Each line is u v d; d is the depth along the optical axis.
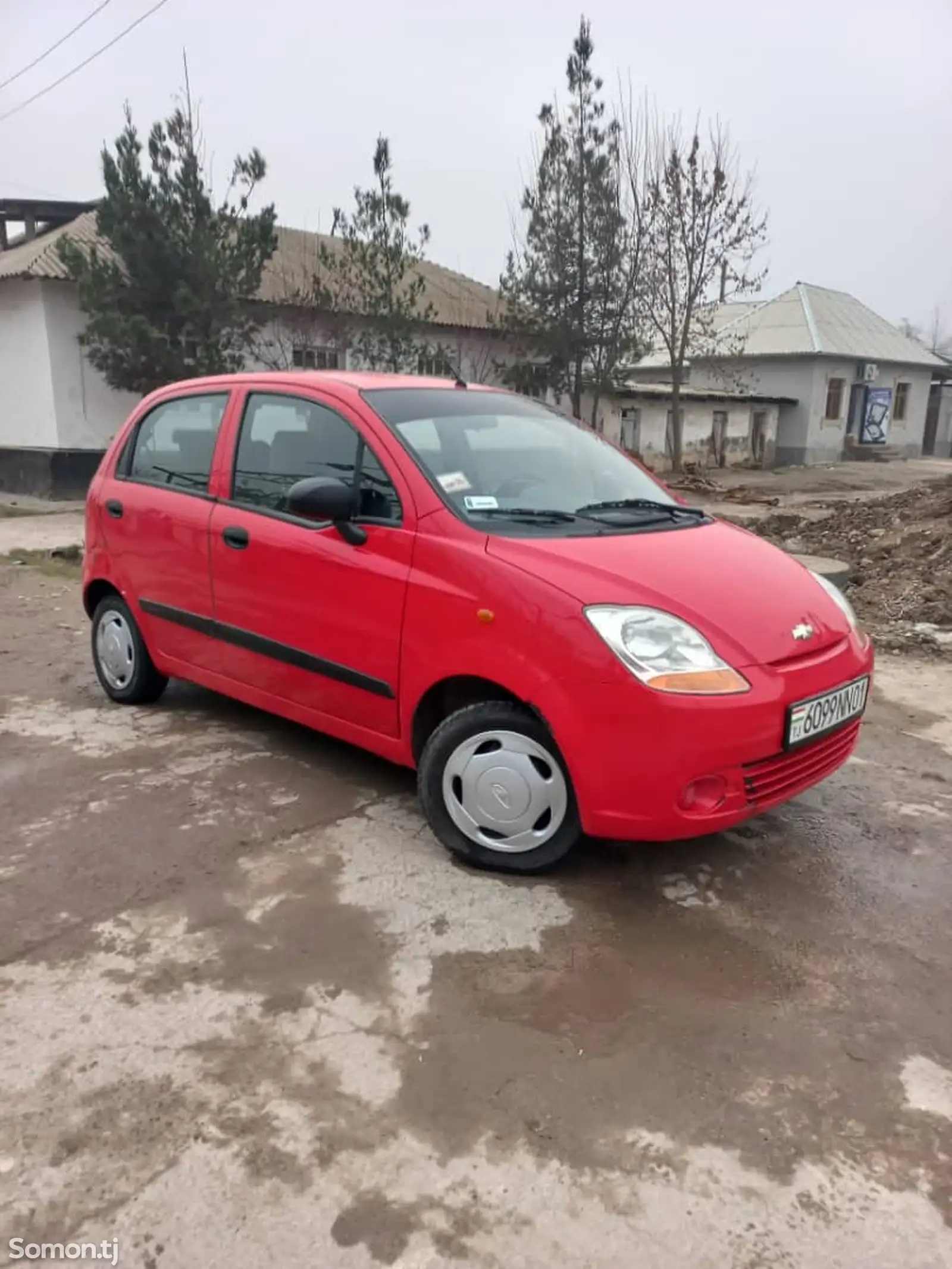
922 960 2.94
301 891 3.22
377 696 3.57
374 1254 1.89
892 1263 1.91
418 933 2.99
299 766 4.28
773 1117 2.28
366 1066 2.40
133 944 2.90
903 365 32.56
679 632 2.96
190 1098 2.28
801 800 4.08
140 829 3.66
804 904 3.23
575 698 2.96
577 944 2.95
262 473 4.11
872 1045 2.54
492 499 3.54
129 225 13.67
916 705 5.43
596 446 4.42
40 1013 2.57
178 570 4.45
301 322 16.77
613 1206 2.02
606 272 19.98
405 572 3.40
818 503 18.56
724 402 26.86
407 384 4.09
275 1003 2.63
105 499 4.94
